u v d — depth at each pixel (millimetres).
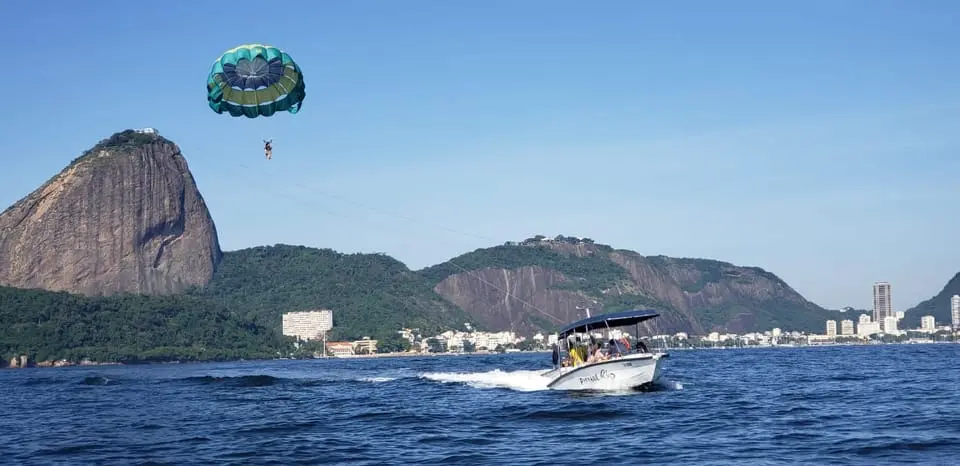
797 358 174500
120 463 36469
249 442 41375
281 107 64188
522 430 43656
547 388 65875
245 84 62594
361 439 41656
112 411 60875
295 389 81125
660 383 68000
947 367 108000
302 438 42281
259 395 73625
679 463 34000
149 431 47094
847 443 37656
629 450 37062
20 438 45719
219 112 63812
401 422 48344
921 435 39188
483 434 42594
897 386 69750
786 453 35688
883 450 35750
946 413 47312
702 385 75125
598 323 61344
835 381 79750
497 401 58906
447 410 54062
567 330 63781
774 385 74375
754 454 35625
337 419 50719
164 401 69250
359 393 73125
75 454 39281
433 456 36562
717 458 34938
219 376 113562
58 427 50750
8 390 94000
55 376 140375
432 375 104125
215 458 37000
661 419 46719
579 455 36188
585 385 61625
